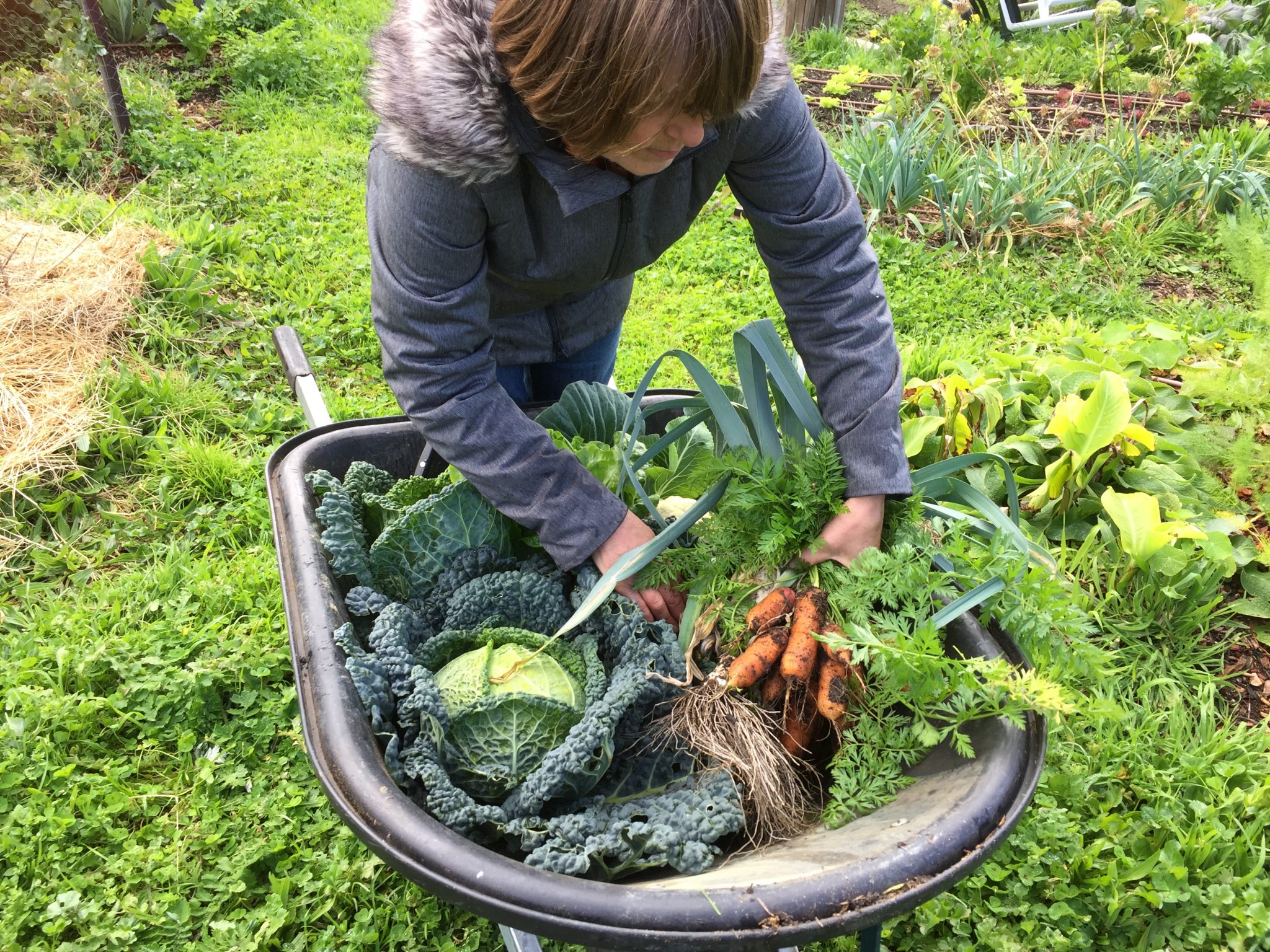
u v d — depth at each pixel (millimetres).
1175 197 5363
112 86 5254
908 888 1237
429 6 1402
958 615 1618
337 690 1504
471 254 1606
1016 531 1806
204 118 6152
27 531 3201
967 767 1476
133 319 4043
